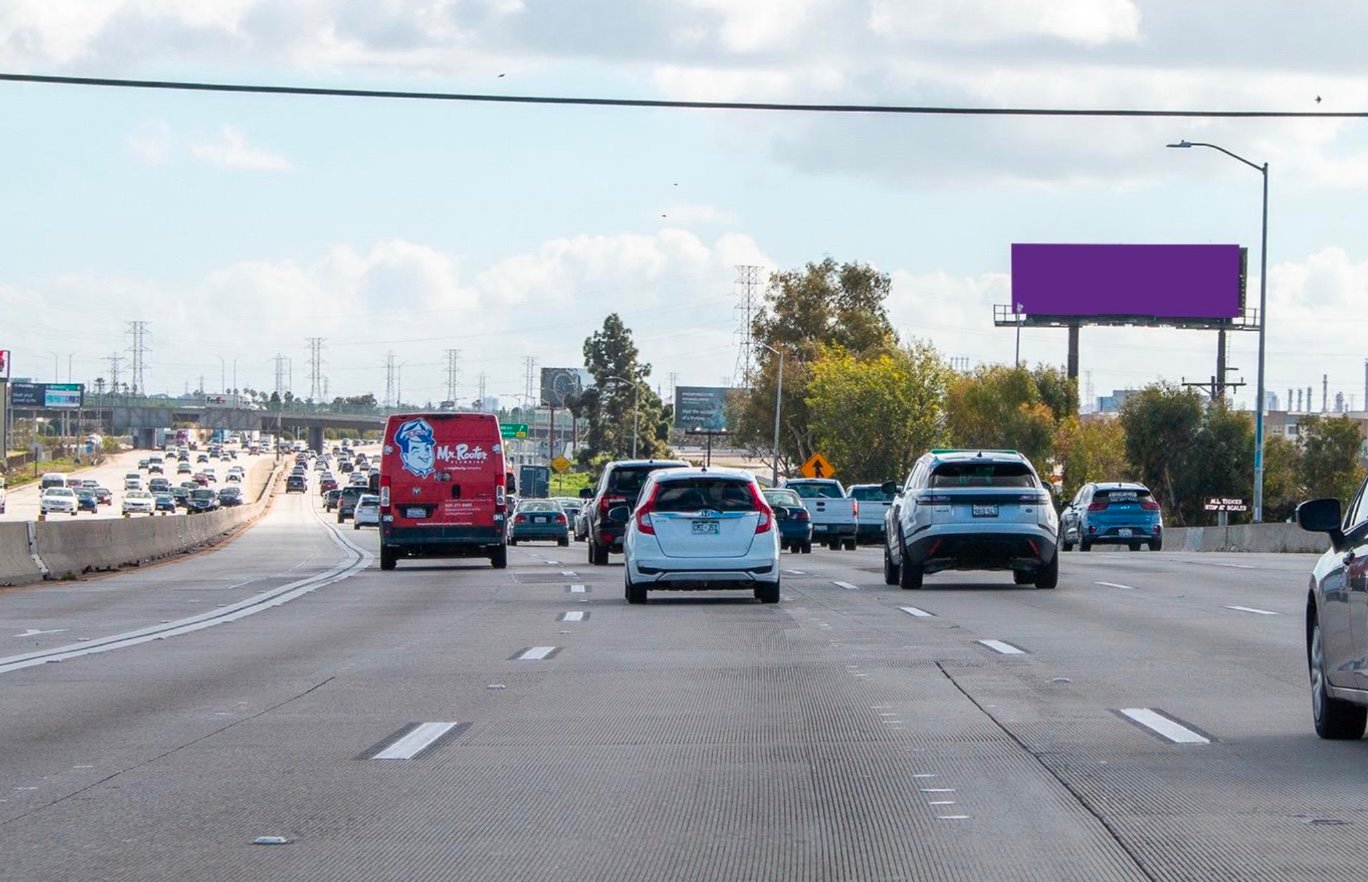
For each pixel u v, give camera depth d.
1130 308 114.88
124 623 24.25
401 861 8.48
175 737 12.70
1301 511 12.39
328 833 9.17
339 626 23.36
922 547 30.03
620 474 42.97
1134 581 33.88
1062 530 60.62
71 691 15.66
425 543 40.06
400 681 16.34
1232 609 25.62
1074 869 8.21
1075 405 117.12
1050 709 14.00
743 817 9.59
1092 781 10.60
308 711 14.16
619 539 42.53
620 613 25.30
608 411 187.25
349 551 58.62
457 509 40.12
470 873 8.23
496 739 12.54
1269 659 18.00
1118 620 23.45
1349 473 113.69
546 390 188.50
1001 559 30.03
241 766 11.37
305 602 28.77
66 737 12.72
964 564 30.16
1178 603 27.02
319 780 10.82
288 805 9.98
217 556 54.28
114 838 9.05
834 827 9.28
